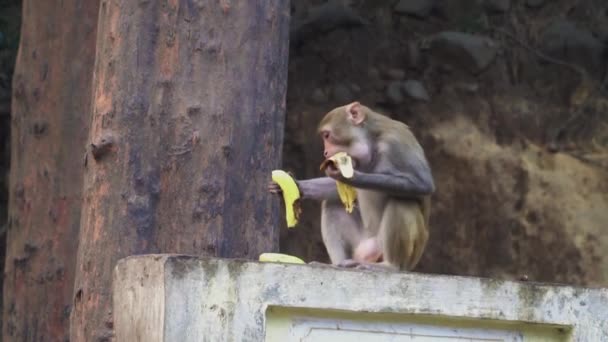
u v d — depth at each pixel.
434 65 21.08
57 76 15.02
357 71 21.00
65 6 15.05
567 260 19.81
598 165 20.34
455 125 20.48
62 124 14.95
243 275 7.57
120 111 11.28
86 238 11.30
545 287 8.28
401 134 11.56
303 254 19.58
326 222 11.69
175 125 11.30
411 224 11.24
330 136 11.62
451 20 21.69
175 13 11.40
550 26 21.62
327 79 20.88
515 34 21.56
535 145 20.56
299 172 20.03
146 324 7.55
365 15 21.52
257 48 11.59
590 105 20.94
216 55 11.42
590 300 8.38
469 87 20.88
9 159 20.56
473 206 19.94
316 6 21.44
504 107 20.80
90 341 11.09
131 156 11.21
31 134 15.13
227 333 7.49
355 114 11.66
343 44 21.16
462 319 8.10
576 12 21.78
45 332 14.84
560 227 19.91
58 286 14.83
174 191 11.22
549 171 20.30
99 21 11.73
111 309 11.05
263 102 11.57
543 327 8.34
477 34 21.55
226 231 11.26
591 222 19.95
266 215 11.47
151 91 11.32
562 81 21.16
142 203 11.15
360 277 7.81
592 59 21.34
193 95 11.34
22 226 15.12
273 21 11.73
